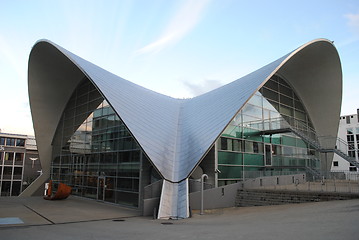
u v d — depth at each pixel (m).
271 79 29.66
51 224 12.30
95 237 8.47
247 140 24.53
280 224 8.82
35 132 33.34
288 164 28.61
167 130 20.56
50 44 24.11
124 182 21.03
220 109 21.16
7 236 9.07
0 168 61.56
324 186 20.02
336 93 32.19
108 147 23.80
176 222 12.34
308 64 28.97
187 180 16.33
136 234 8.80
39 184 33.25
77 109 30.27
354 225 7.25
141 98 23.36
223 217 13.14
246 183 19.67
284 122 29.89
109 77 23.33
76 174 28.20
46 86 30.75
